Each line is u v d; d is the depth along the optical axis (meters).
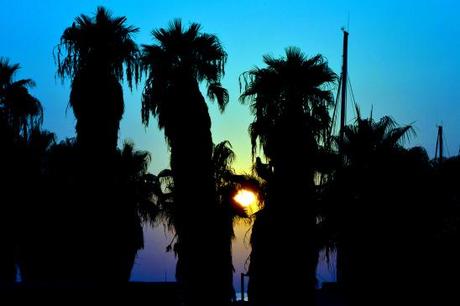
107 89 33.94
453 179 29.02
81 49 34.47
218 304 30.11
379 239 28.62
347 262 29.05
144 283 26.69
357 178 28.75
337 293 29.88
